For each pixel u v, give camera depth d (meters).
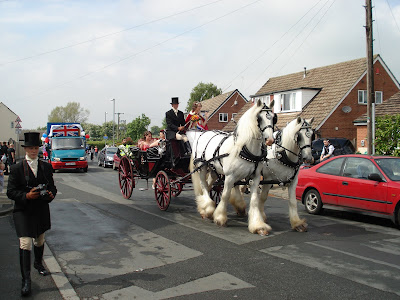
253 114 6.97
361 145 22.92
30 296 4.46
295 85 32.28
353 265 5.41
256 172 7.38
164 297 4.36
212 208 8.44
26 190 4.68
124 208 10.12
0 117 54.94
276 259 5.68
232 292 4.47
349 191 8.61
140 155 10.68
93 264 5.55
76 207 10.28
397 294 4.39
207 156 8.22
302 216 9.30
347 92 27.16
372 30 14.88
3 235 7.41
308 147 7.26
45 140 25.12
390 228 7.88
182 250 6.20
